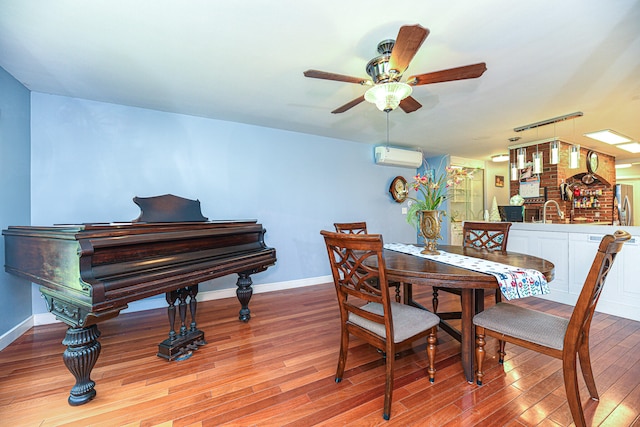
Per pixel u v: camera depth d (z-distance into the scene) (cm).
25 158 249
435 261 195
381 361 197
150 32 173
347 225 317
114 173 292
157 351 213
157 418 144
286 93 266
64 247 148
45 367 191
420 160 495
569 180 469
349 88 255
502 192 652
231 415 145
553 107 298
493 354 206
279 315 289
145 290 158
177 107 302
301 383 172
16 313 235
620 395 156
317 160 424
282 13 157
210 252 220
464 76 167
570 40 180
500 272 159
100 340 232
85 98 276
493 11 154
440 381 172
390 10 154
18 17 157
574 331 132
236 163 359
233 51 195
